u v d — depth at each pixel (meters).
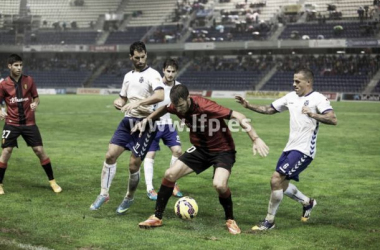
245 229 7.63
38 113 33.69
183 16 70.75
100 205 8.70
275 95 56.53
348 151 17.08
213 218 8.24
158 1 74.62
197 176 12.29
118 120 28.80
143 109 8.50
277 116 33.19
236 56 67.56
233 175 12.51
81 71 72.38
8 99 9.99
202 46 62.91
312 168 13.62
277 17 64.00
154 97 8.21
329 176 12.43
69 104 43.59
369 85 54.59
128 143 8.62
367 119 30.39
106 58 75.12
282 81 59.81
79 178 11.80
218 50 68.00
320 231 7.55
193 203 7.97
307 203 8.09
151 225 7.52
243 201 9.67
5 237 6.82
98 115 32.25
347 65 57.28
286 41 58.03
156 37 68.38
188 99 7.23
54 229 7.29
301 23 61.75
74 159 14.74
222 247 6.58
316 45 56.28
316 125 7.71
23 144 17.94
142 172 12.85
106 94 67.38
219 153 7.57
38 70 74.00
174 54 71.00
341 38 58.22
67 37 74.31
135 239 6.88
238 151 16.97
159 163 14.30
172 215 8.40
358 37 57.47
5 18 76.38
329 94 54.41
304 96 7.78
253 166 13.92
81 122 27.48
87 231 7.24
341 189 10.86
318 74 58.12
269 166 13.92
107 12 77.12
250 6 68.56
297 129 7.71
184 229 7.50
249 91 58.53
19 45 71.12
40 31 75.38
